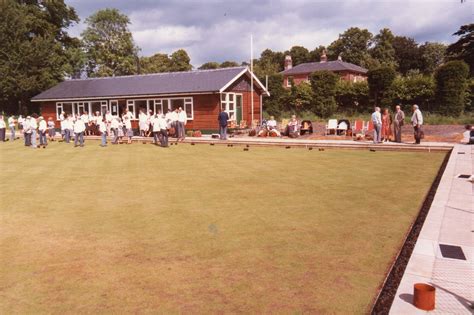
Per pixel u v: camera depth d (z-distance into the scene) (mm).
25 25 49625
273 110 42594
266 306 4699
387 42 83000
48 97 36438
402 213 8297
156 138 24484
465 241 6266
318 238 6906
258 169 14242
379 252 6215
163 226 7766
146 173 13781
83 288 5285
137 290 5191
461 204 8336
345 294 4918
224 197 10000
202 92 29156
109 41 68750
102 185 11820
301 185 11289
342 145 20484
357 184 11281
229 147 22359
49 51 49844
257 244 6695
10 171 14836
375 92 38062
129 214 8656
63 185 11953
